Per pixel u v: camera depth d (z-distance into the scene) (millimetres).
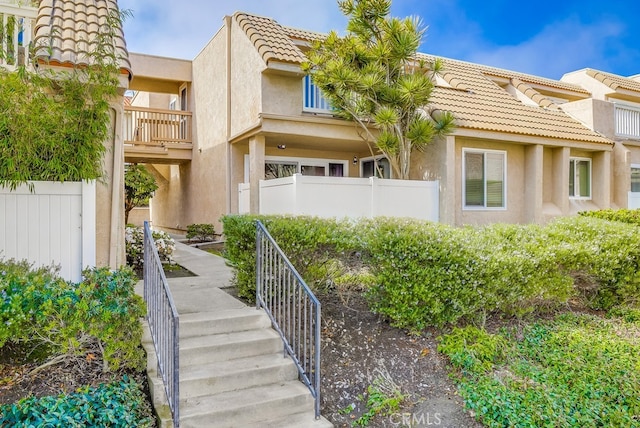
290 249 6078
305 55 11875
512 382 5227
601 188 15219
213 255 10953
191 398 4590
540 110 15609
